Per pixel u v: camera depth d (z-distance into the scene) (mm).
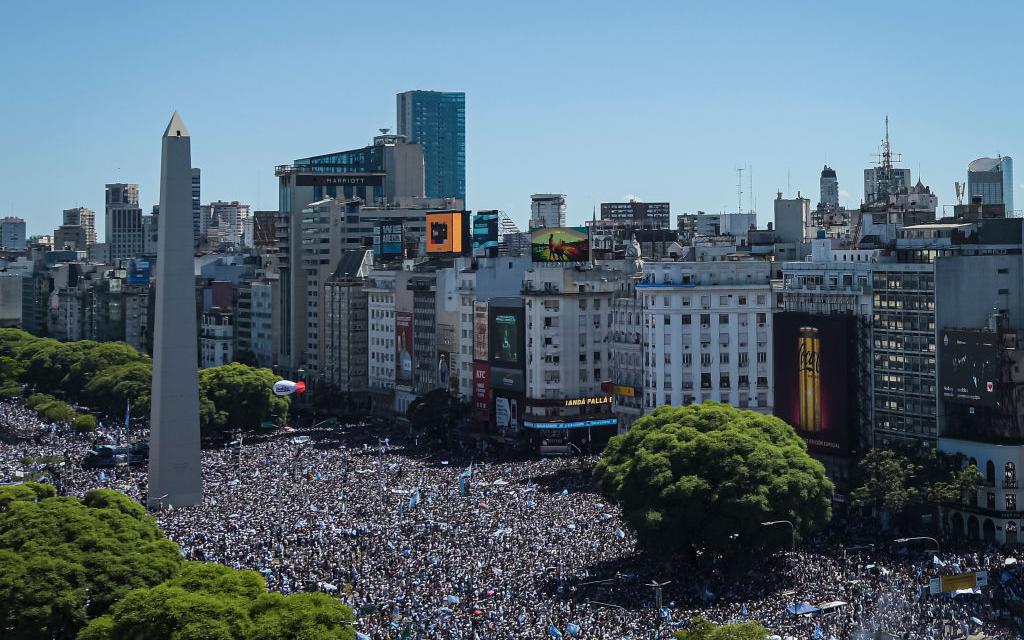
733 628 141125
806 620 166750
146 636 144875
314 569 197250
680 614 170000
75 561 172375
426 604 175125
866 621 166375
